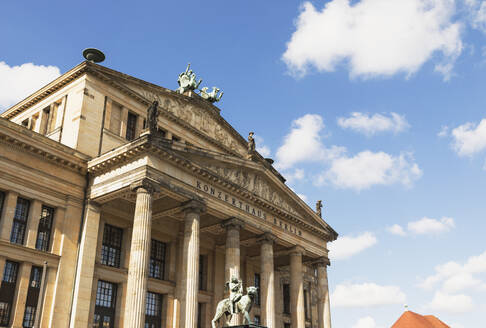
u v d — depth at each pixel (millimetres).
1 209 36281
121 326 41500
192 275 38562
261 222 49438
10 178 36656
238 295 28359
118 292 42625
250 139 59094
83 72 45094
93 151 43094
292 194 54906
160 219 48969
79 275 37844
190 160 40656
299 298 52531
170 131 52531
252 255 59188
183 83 59031
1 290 34969
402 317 67312
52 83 47344
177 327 46844
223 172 45438
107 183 39500
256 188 49750
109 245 43344
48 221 39125
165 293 47688
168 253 49562
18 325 34750
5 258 35312
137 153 38031
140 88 50156
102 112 45188
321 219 60188
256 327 25703
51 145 39250
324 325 55844
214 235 55250
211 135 59156
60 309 36688
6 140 36750
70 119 44031
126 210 44625
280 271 65250
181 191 39781
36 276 37125
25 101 50219
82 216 40281
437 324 67250
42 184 38438
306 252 56781
